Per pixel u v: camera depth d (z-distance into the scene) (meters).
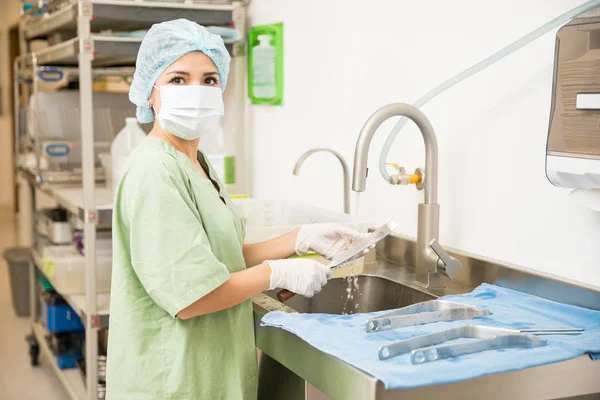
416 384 1.18
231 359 1.69
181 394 1.63
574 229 1.70
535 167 1.80
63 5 3.22
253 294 1.61
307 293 1.66
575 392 1.35
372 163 2.48
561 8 1.69
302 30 2.86
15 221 9.09
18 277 4.96
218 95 1.76
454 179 2.10
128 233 1.64
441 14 2.11
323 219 2.46
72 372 3.47
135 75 1.81
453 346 1.29
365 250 1.76
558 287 1.69
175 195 1.54
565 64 1.52
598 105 1.44
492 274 1.89
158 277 1.52
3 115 10.25
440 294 1.88
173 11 2.94
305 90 2.86
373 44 2.43
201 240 1.53
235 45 3.18
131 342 1.64
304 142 2.88
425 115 2.02
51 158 3.61
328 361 1.36
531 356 1.30
